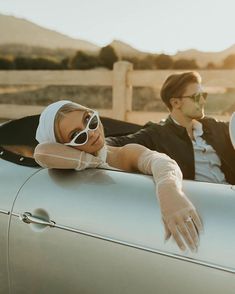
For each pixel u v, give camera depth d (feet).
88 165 5.50
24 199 5.59
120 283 4.65
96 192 5.12
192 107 6.82
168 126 6.99
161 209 4.51
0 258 5.77
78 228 5.00
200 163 6.89
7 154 6.47
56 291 5.23
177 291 4.26
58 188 5.42
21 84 23.36
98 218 4.90
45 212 5.32
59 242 5.15
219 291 4.03
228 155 7.08
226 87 17.06
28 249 5.46
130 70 19.94
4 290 5.85
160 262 4.38
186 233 4.29
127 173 5.31
